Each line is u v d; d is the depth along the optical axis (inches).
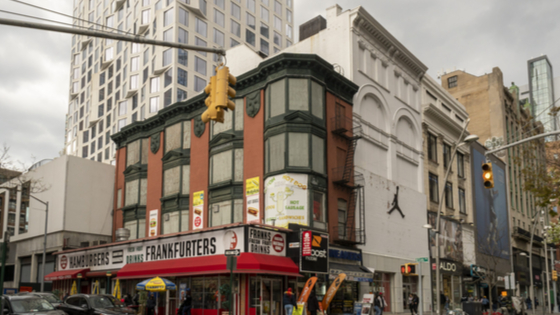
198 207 1406.3
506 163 2650.1
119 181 1798.7
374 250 1370.6
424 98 1825.8
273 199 1185.4
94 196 1781.5
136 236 1631.4
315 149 1219.9
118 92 2898.6
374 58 1544.0
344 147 1323.8
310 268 1066.7
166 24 2527.1
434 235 1711.4
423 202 1679.4
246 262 963.3
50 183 1798.7
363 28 1483.8
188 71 2490.2
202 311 1066.1
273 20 3243.1
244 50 1612.9
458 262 1828.2
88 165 1787.6
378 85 1524.4
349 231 1289.4
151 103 2495.1
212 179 1376.7
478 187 2199.8
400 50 1637.6
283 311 1063.0
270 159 1220.5
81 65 3516.2
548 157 1106.1
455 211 1942.7
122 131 1787.6
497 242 2266.2
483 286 2018.9
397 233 1493.6
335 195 1262.3
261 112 1284.4
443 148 1946.4
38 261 1823.3
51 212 1759.4
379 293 1125.7
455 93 2883.9
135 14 2802.7
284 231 1086.4
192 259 1094.4
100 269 1396.4
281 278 1077.8
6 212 2075.5
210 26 2684.5
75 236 1702.8
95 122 3149.6
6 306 711.1
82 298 874.1
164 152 1587.1
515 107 2952.8
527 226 2851.9
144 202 1649.9
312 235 1068.5
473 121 2773.1
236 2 2920.8
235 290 1002.7
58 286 1552.7
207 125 1446.9
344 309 1219.9
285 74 1240.2
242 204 1282.0
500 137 2581.2
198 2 2593.5
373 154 1460.4
